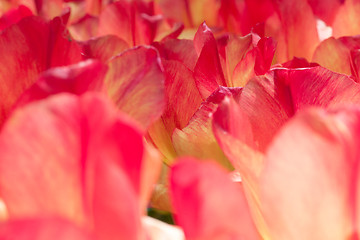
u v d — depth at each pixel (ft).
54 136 1.28
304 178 1.31
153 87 1.72
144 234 1.42
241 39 2.59
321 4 3.65
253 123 1.95
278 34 3.15
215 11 3.99
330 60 2.67
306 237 1.35
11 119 1.27
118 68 1.73
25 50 1.90
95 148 1.26
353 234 1.34
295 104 1.98
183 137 2.06
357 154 1.30
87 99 1.27
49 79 1.44
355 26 3.13
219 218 1.25
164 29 3.26
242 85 2.35
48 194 1.32
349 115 1.32
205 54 2.21
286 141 1.30
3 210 1.47
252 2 3.53
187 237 1.33
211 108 2.02
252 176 1.51
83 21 3.33
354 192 1.32
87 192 1.29
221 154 2.09
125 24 3.04
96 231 1.28
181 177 1.25
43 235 1.18
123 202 1.25
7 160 1.29
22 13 3.04
